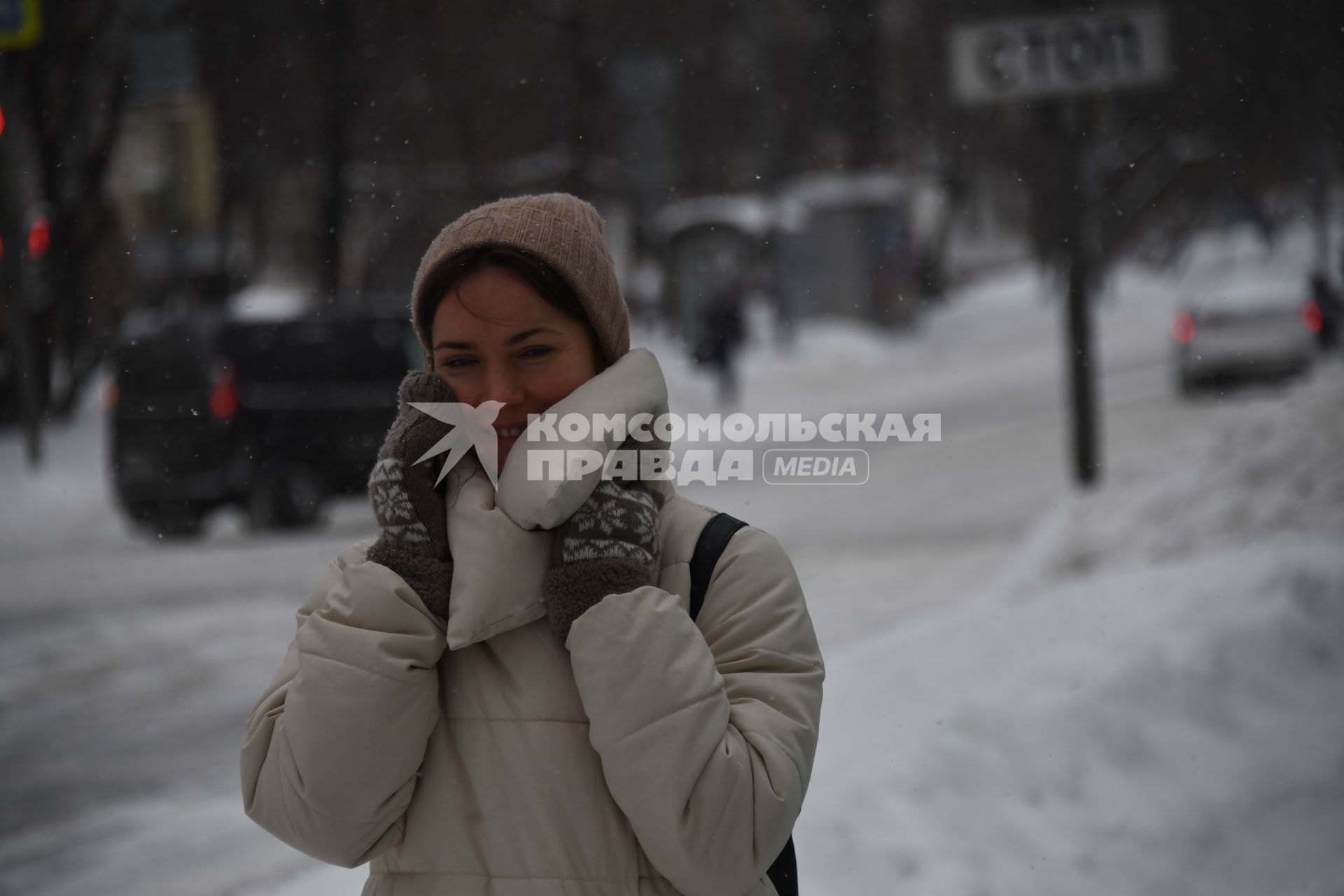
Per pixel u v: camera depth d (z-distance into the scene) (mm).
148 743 14602
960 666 12508
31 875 10445
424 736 3971
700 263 67375
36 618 21641
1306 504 17188
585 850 3945
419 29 62750
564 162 67562
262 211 68375
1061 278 85688
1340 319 43188
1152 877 9312
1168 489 18953
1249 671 11750
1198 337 43156
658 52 75938
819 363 68062
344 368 31219
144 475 30906
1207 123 83062
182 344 30859
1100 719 10898
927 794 9828
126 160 46938
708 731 3836
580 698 4016
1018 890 8953
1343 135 76062
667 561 4223
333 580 4324
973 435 41156
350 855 4051
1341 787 10445
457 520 4020
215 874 10195
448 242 4219
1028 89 19484
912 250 82438
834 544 25688
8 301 39938
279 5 54531
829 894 8594
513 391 4145
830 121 87438
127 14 43906
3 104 39812
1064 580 17906
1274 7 70125
